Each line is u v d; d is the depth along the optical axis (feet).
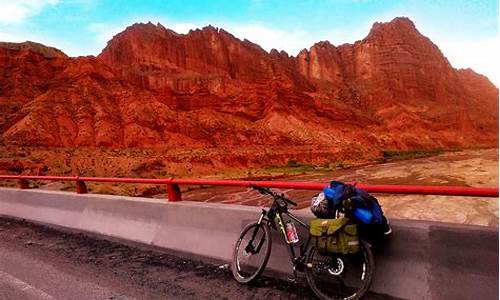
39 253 24.63
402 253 14.69
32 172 221.66
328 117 571.28
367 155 475.31
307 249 16.88
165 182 24.56
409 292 14.11
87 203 30.94
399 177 220.84
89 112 338.75
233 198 166.30
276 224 18.52
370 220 13.64
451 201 92.43
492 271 12.84
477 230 13.38
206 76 542.57
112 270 20.39
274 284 17.11
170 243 23.21
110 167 262.47
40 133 296.51
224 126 427.33
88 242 26.91
